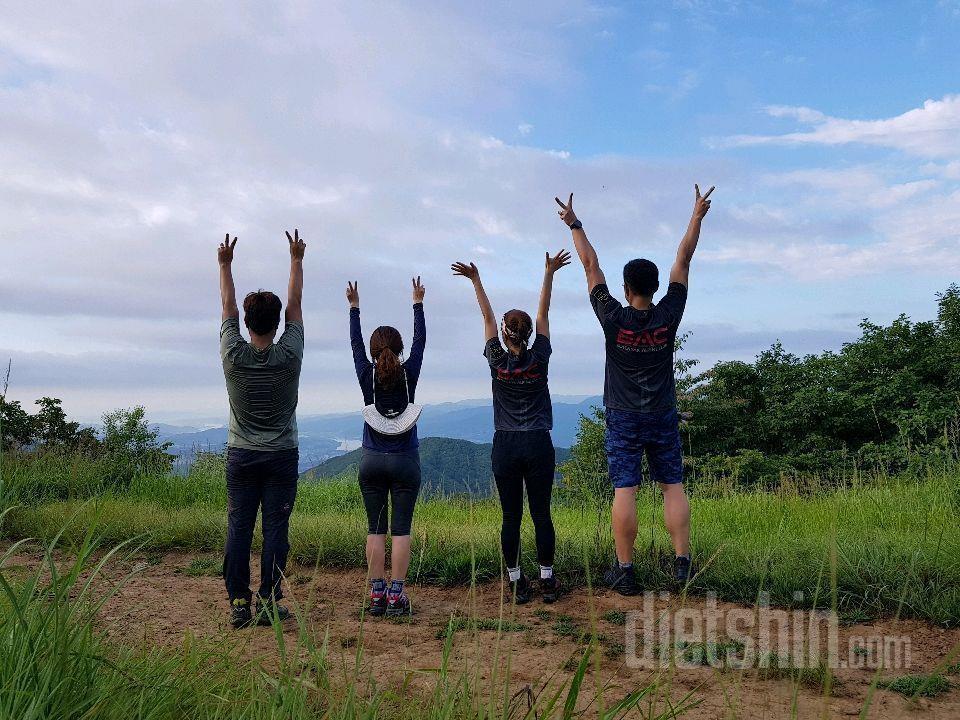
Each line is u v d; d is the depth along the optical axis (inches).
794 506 331.9
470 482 358.6
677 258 206.1
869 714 110.6
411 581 223.5
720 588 188.4
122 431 655.8
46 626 83.7
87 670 82.4
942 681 123.9
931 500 310.2
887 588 172.9
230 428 177.2
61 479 392.5
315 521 293.1
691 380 1379.2
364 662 129.7
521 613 180.9
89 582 88.9
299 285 188.2
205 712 85.2
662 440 198.1
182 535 286.4
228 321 177.5
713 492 429.7
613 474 199.9
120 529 285.7
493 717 78.3
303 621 88.9
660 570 202.2
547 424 194.9
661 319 195.8
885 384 1219.2
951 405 1073.5
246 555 173.8
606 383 205.3
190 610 182.5
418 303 203.2
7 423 696.4
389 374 185.8
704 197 206.5
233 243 182.2
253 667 93.1
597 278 207.9
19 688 75.1
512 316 195.9
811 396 1251.2
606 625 166.1
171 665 94.4
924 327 1284.4
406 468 184.7
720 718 106.0
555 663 134.9
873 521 287.6
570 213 211.3
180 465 534.9
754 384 1348.4
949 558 186.9
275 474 176.4
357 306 200.7
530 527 267.1
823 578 180.1
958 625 156.9
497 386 197.5
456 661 133.0
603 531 235.6
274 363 174.4
